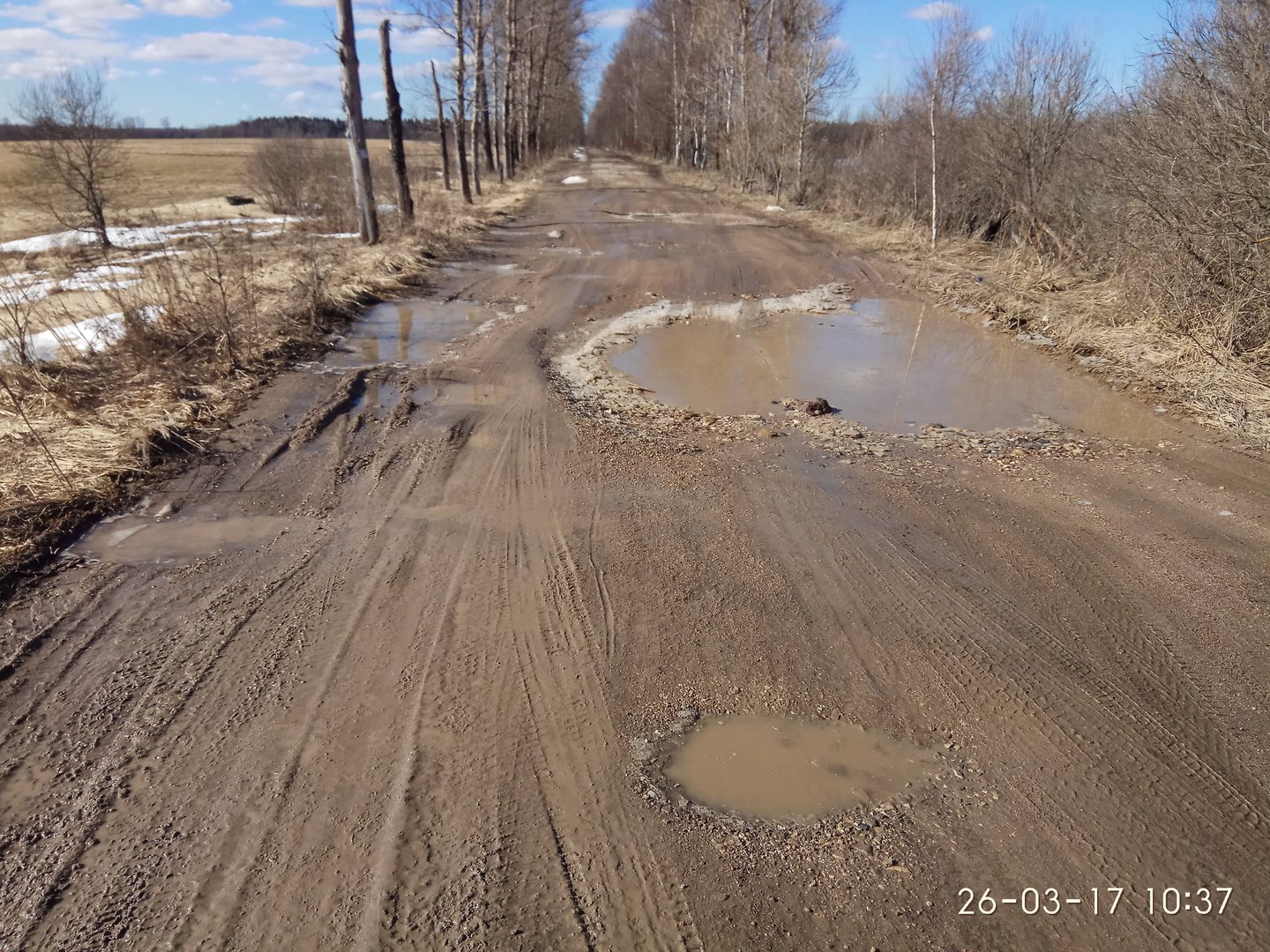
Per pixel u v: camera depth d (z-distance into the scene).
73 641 3.33
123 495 4.61
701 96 38.09
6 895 2.21
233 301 8.12
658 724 2.97
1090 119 13.48
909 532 4.46
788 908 2.25
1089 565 4.14
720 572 4.00
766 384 7.22
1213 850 2.48
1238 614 3.72
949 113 16.64
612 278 12.34
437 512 4.56
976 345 8.78
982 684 3.22
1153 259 8.16
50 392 5.81
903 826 2.55
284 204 23.89
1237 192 7.12
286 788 2.61
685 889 2.30
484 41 26.19
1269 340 6.85
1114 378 7.39
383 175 26.36
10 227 21.67
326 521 4.43
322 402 6.31
